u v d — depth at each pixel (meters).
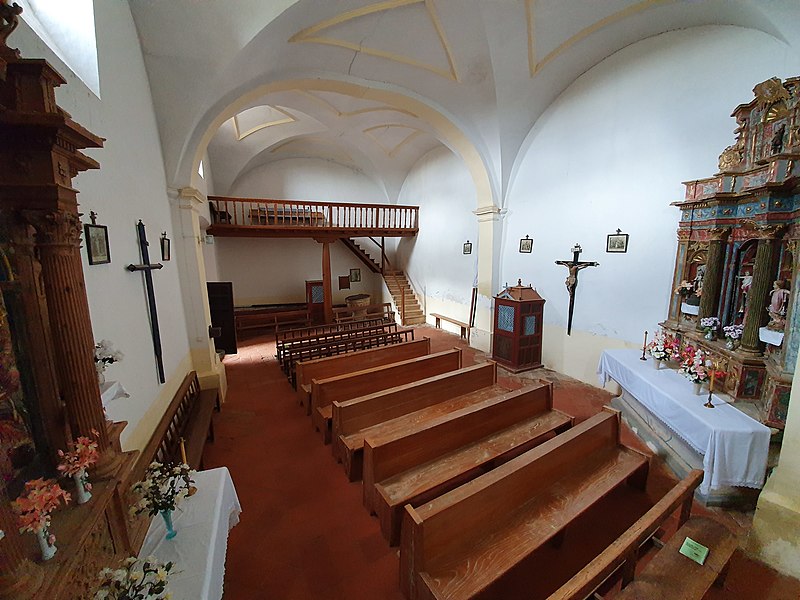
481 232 7.36
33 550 1.23
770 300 3.09
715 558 1.96
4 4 1.16
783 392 2.79
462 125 6.34
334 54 4.78
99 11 2.57
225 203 8.88
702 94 4.00
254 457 3.80
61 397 1.57
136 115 3.34
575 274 5.62
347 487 3.28
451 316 9.71
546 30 4.53
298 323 10.39
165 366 3.61
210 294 6.59
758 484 2.76
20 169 1.34
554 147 5.91
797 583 2.27
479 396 4.30
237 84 4.43
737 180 3.45
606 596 2.20
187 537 1.84
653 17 4.12
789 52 3.32
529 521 2.35
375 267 11.86
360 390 4.45
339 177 11.71
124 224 2.84
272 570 2.42
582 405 4.90
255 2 3.62
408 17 4.38
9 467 1.33
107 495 1.53
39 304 1.48
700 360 3.34
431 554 1.97
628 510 2.91
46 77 1.32
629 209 4.86
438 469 2.94
